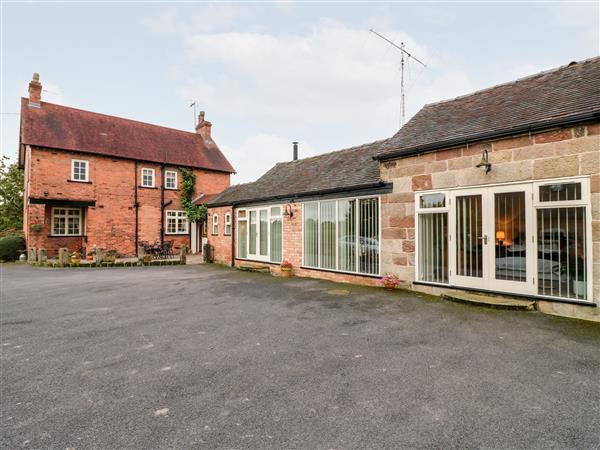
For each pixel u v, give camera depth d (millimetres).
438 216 7664
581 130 5641
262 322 5609
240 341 4656
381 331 5016
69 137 18750
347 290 8406
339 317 5855
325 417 2707
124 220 20188
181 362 3926
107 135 20656
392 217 8508
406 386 3238
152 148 22250
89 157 19000
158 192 21781
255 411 2814
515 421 2625
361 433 2479
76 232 19375
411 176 8102
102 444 2385
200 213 21969
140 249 16516
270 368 3713
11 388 3316
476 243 6988
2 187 26531
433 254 7750
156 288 9148
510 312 5980
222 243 16125
